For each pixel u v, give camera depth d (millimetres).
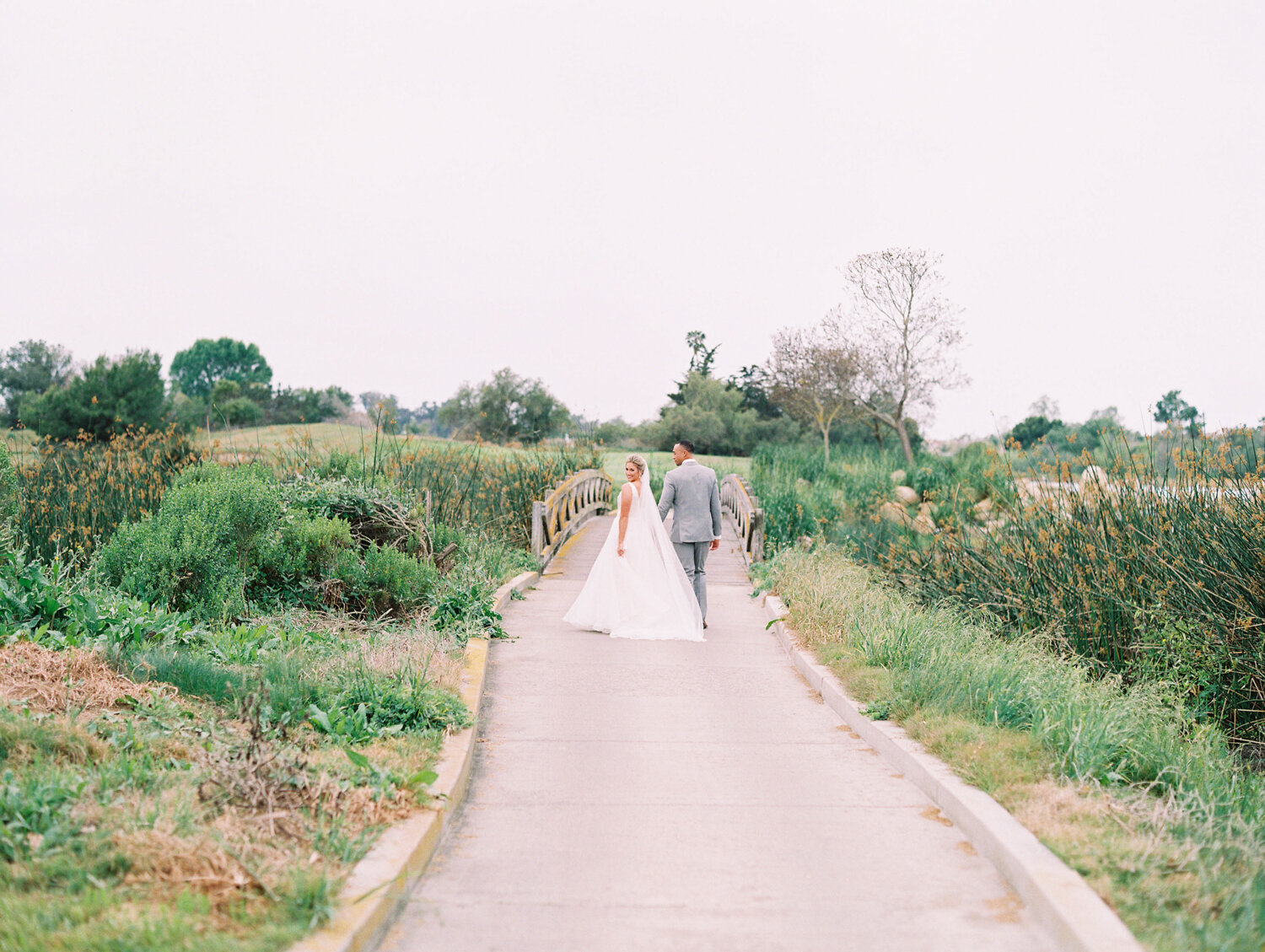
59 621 6465
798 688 7629
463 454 16859
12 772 3941
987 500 20250
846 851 4332
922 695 6379
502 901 3779
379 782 4527
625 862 4207
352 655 6816
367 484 11805
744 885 3945
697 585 10047
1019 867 3828
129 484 11289
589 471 20188
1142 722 5742
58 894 3164
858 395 37312
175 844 3502
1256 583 7309
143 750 4535
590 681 7727
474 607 9375
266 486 9484
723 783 5344
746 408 54125
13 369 58281
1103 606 8258
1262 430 8547
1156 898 3484
